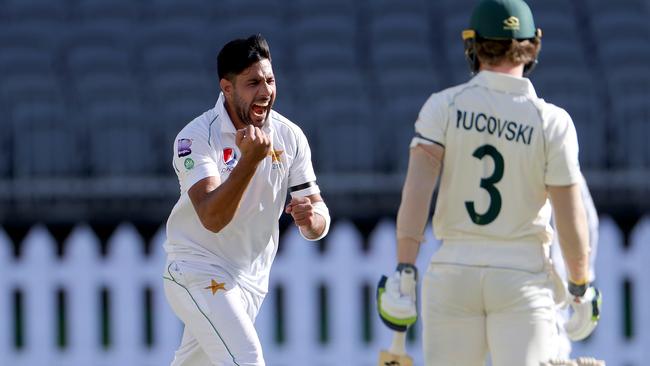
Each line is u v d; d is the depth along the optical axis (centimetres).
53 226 4706
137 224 4738
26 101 5325
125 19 6059
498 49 1620
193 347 1828
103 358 3416
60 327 4375
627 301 4550
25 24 5978
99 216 4728
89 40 5853
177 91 5428
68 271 3419
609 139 5181
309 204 1705
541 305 1608
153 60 5734
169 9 6106
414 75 5656
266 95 1680
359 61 5806
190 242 1758
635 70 5659
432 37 6094
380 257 3416
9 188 4700
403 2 6178
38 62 5681
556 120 1605
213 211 1619
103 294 4625
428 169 1628
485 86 1623
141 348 3422
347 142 5047
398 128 5103
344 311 3412
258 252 1786
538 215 1622
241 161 1578
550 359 1600
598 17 6119
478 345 1641
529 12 1639
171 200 4772
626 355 3416
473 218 1620
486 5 1633
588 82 5494
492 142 1611
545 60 5734
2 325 3403
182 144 1706
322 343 4088
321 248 4728
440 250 1659
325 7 6112
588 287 1684
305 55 5769
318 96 5431
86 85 5488
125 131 5038
